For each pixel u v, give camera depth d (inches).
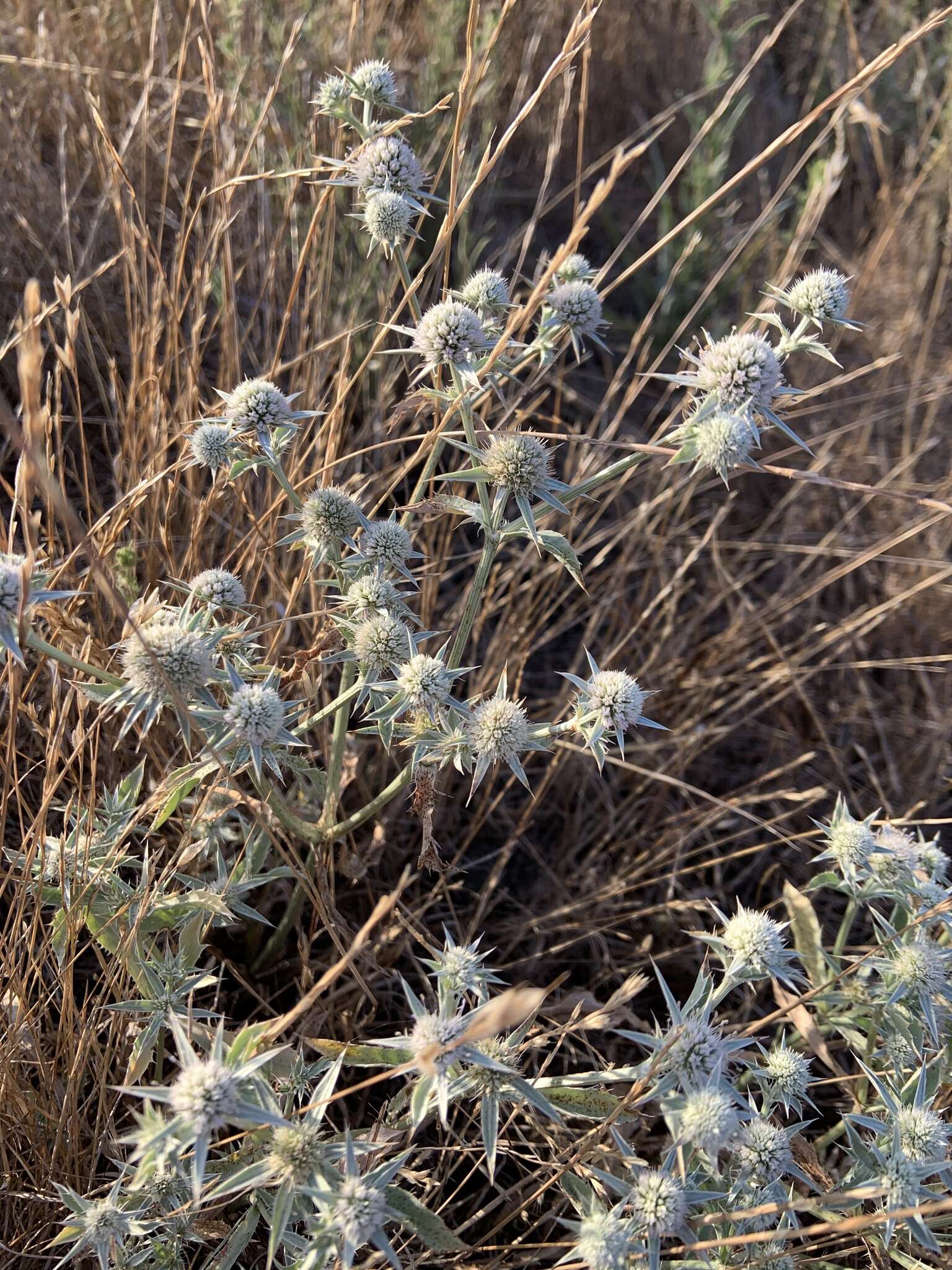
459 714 6.9
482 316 7.9
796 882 11.1
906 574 12.8
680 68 17.4
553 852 11.0
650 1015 9.9
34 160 12.2
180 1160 5.7
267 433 7.0
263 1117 5.0
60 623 6.7
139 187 11.9
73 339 7.4
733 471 7.0
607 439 11.7
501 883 10.8
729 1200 6.2
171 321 9.5
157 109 12.7
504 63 15.4
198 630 6.3
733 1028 8.1
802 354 14.7
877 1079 6.9
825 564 13.3
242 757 6.3
